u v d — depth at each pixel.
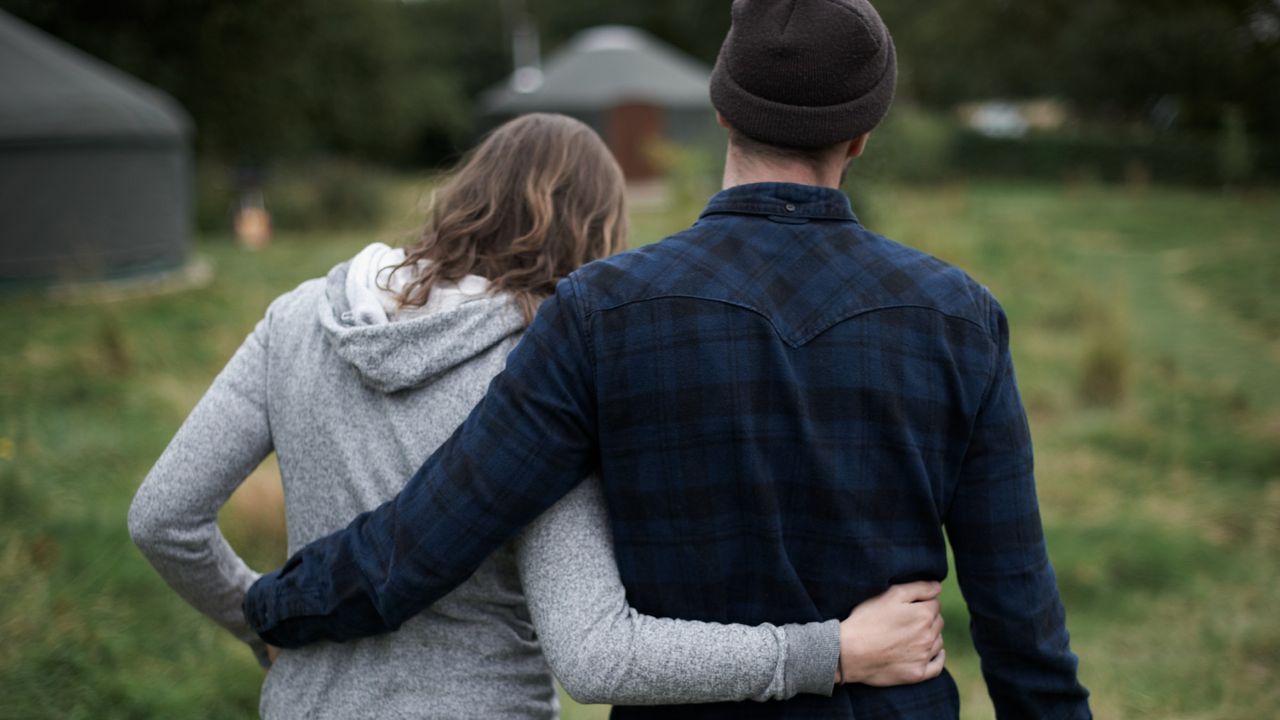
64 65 9.96
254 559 3.68
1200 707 3.04
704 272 1.14
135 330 7.72
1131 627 3.54
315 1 18.03
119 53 15.81
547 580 1.15
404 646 1.28
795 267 1.15
